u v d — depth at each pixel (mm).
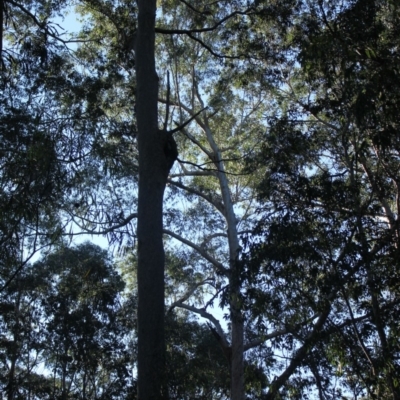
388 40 14117
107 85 18438
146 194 12734
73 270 20672
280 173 13250
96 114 17500
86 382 20344
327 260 12258
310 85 16000
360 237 12156
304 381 13023
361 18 13273
